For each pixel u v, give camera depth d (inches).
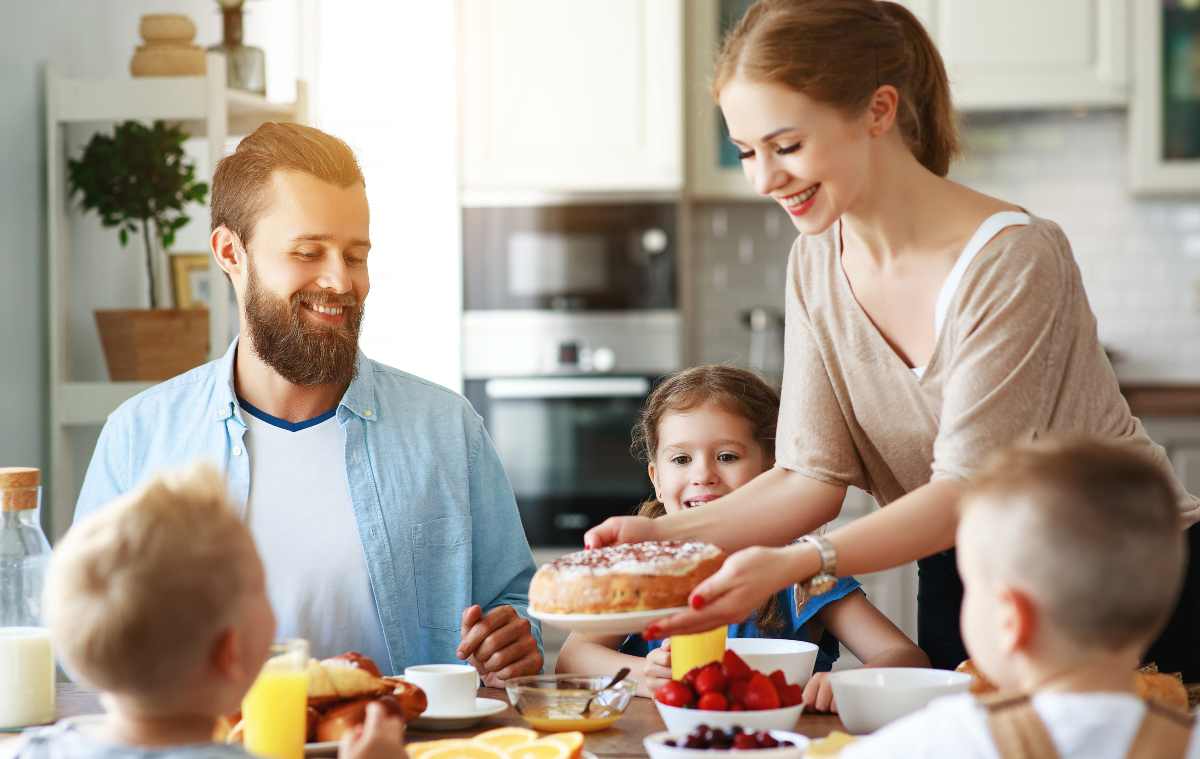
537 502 160.7
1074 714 39.8
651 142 162.9
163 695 42.3
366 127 158.6
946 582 75.1
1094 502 41.0
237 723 55.4
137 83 106.6
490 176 162.6
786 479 68.4
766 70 59.7
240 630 43.3
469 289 163.0
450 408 82.4
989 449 58.2
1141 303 183.6
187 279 112.1
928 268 63.8
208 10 130.3
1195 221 182.9
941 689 53.9
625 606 53.5
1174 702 55.0
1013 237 61.5
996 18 169.3
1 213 101.7
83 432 111.7
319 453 78.1
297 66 149.1
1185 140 169.9
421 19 159.2
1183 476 156.6
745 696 53.9
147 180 106.7
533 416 161.2
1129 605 40.6
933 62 66.4
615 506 160.2
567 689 58.6
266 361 75.2
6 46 102.3
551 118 163.0
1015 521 41.7
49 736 43.4
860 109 60.9
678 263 163.5
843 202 61.7
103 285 114.0
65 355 106.7
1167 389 169.6
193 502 43.6
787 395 70.1
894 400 66.2
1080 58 169.2
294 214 72.9
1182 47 169.3
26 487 64.1
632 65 163.0
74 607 42.0
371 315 159.5
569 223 163.6
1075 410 61.4
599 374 159.9
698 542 62.4
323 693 54.4
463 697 58.5
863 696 54.4
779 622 75.7
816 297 68.7
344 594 76.5
